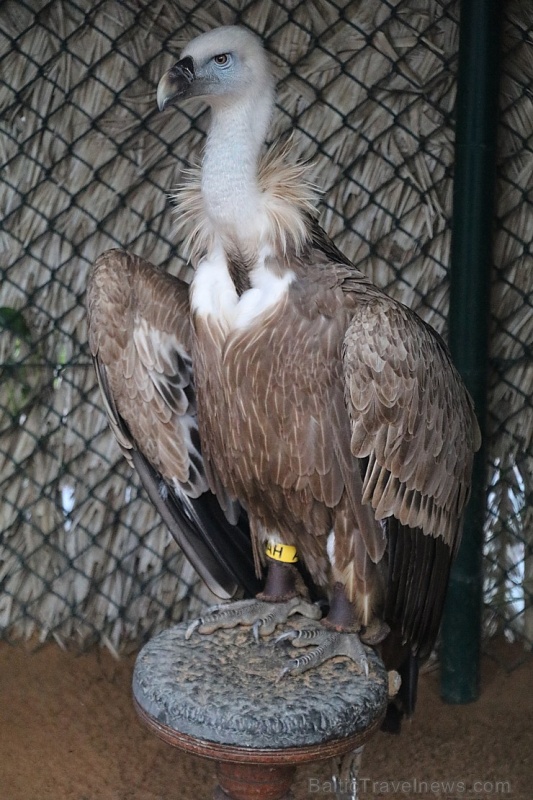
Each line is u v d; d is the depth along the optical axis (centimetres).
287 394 229
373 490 231
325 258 236
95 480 383
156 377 263
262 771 212
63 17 343
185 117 352
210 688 217
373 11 341
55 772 322
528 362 372
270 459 237
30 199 359
